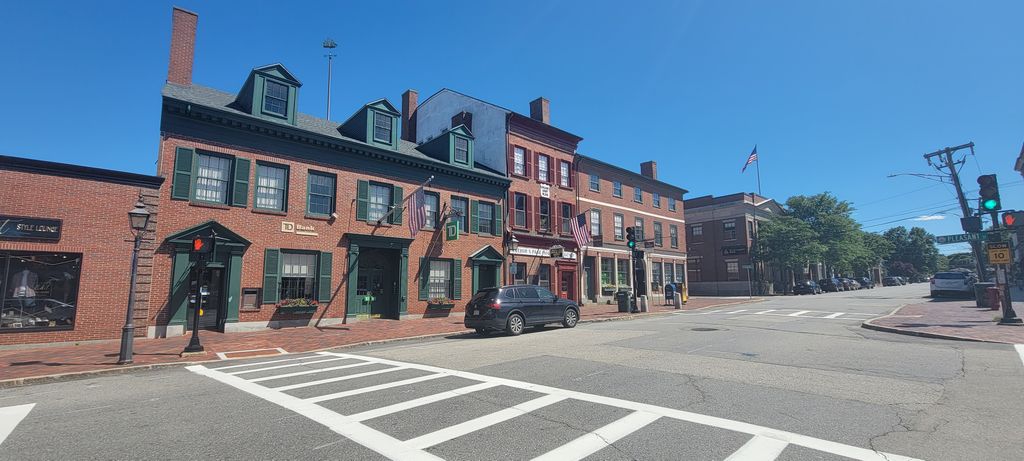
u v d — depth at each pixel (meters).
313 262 18.36
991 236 14.49
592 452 4.52
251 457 4.53
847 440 4.76
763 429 5.12
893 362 8.85
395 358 10.60
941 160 28.80
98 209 13.64
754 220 49.12
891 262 98.81
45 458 4.56
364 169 20.03
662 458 4.36
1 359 10.63
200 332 15.70
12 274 12.46
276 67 17.94
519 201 26.69
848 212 51.44
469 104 28.52
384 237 20.05
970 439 4.73
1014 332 12.34
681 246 39.75
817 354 9.87
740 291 46.62
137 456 4.59
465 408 6.11
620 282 32.84
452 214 22.59
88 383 8.43
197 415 5.99
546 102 30.08
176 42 17.70
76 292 13.20
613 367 8.69
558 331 15.50
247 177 16.86
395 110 21.25
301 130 18.00
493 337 14.55
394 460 4.41
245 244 16.44
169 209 15.20
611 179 33.44
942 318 16.45
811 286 43.28
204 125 16.20
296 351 12.26
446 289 22.45
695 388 7.00
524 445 4.74
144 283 14.27
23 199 12.55
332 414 5.93
